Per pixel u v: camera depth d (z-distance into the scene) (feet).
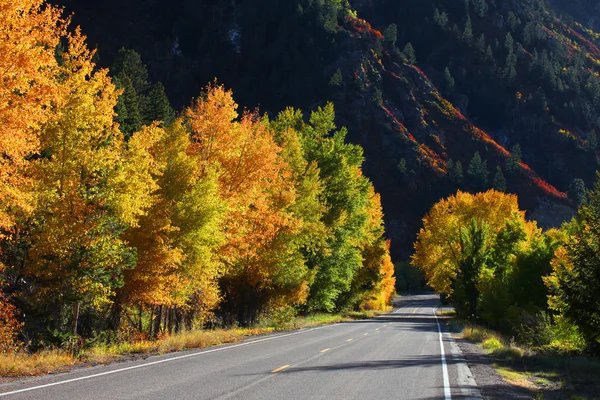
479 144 644.69
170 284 73.46
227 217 84.17
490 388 38.01
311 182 123.24
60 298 62.64
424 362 52.24
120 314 80.48
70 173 59.36
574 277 73.77
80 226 59.11
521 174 610.24
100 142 62.08
